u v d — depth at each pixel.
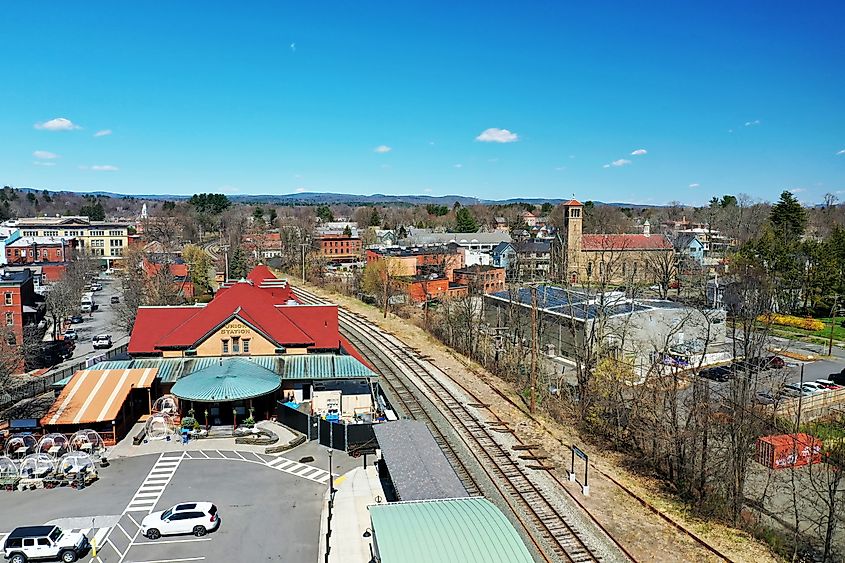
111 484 40.56
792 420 56.62
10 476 40.53
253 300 60.56
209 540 33.75
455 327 80.94
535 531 34.31
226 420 52.06
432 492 32.22
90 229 187.88
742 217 189.88
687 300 82.25
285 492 39.56
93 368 54.75
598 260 140.50
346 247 189.75
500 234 190.12
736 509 37.78
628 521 36.03
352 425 46.47
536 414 54.81
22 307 79.19
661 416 49.16
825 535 37.41
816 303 106.38
